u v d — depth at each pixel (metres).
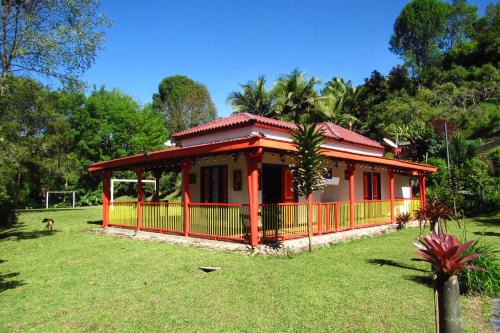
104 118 45.34
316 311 5.64
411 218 16.84
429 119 36.38
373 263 8.91
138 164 15.12
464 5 72.31
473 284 6.52
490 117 40.12
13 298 6.87
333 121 40.75
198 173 15.69
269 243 10.52
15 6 15.48
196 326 5.19
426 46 69.38
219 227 11.45
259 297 6.34
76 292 7.11
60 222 21.69
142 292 6.90
